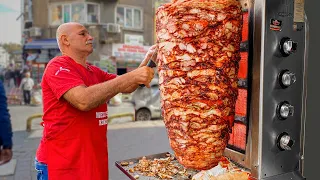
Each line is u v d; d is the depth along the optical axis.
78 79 1.73
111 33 15.80
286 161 1.27
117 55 15.98
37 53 16.12
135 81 1.41
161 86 1.19
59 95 1.70
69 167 1.89
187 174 1.70
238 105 1.33
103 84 1.55
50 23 16.11
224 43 1.11
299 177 1.29
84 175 1.90
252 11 1.20
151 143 7.07
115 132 8.34
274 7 1.15
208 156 1.16
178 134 1.15
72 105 1.73
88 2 15.54
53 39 16.06
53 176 1.92
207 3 1.11
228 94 1.14
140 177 1.68
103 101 1.58
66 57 1.92
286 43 1.16
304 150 1.46
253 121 1.22
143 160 1.90
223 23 1.10
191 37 1.10
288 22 1.19
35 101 13.70
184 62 1.11
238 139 1.38
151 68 1.41
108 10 15.76
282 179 1.26
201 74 1.10
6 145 1.85
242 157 1.37
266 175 1.23
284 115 1.21
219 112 1.12
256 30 1.17
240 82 1.29
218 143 1.16
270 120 1.20
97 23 15.76
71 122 1.86
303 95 1.28
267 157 1.22
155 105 10.81
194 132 1.13
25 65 16.08
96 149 1.95
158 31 1.19
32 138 7.70
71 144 1.88
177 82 1.12
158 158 1.97
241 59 1.28
